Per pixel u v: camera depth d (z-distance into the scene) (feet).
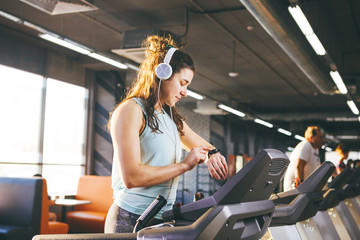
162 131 4.33
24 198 15.30
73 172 30.50
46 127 28.09
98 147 32.19
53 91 28.78
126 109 4.06
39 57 27.73
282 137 80.59
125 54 21.63
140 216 3.97
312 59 21.99
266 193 3.99
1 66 24.76
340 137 76.33
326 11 21.74
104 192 24.58
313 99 47.98
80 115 31.50
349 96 31.45
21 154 26.11
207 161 4.24
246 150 60.39
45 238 3.52
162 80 4.33
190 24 23.65
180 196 46.65
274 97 47.26
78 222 23.39
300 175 13.75
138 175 3.82
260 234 4.03
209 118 49.32
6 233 14.23
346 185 13.57
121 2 20.68
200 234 3.41
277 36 17.81
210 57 30.55
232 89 42.83
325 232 9.36
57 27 24.77
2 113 24.80
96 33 25.70
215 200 3.56
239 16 22.07
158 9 21.48
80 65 31.35
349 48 28.12
